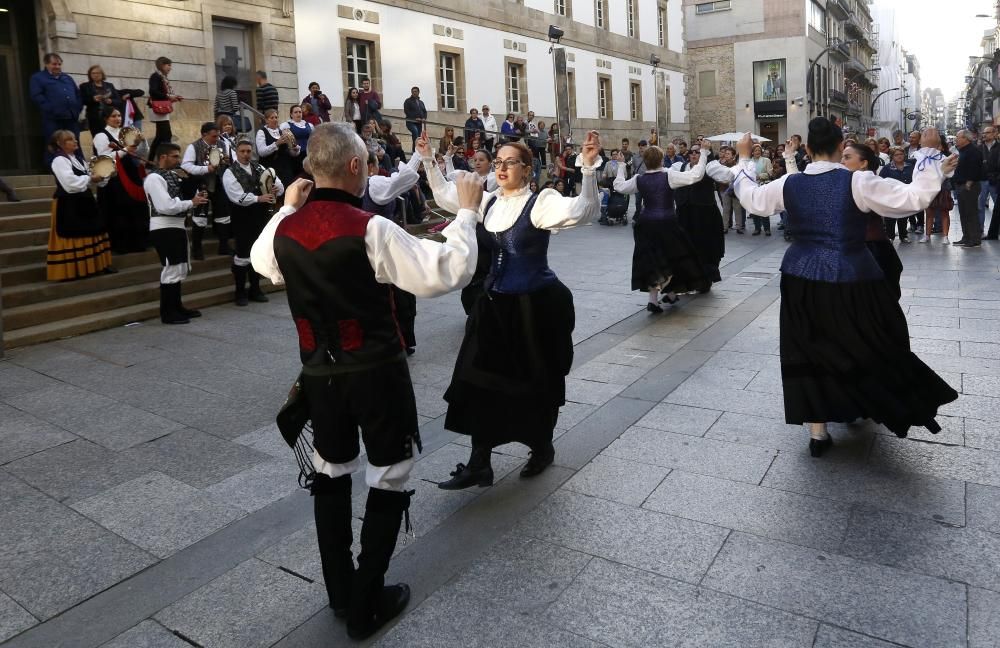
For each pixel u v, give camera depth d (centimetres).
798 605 279
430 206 1457
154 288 834
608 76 2595
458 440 460
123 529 359
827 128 389
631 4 2773
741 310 775
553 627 274
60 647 273
